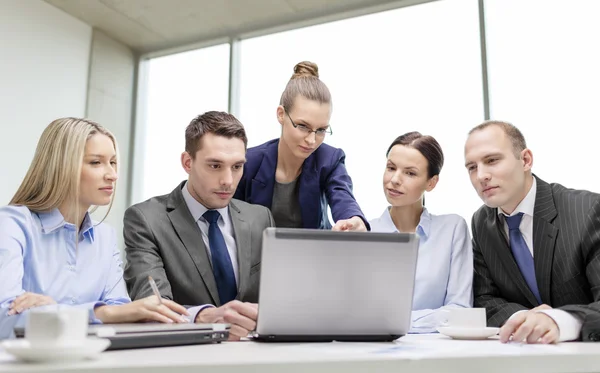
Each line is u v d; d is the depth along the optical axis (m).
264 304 0.99
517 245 1.66
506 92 3.24
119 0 3.72
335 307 1.03
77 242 1.47
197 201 1.72
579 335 1.16
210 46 4.23
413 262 1.05
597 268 1.48
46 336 0.68
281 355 0.74
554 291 1.58
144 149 4.39
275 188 2.11
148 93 4.46
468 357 0.75
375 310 1.04
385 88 3.56
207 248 1.70
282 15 3.84
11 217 1.35
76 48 3.96
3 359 0.67
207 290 1.63
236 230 1.75
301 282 1.00
